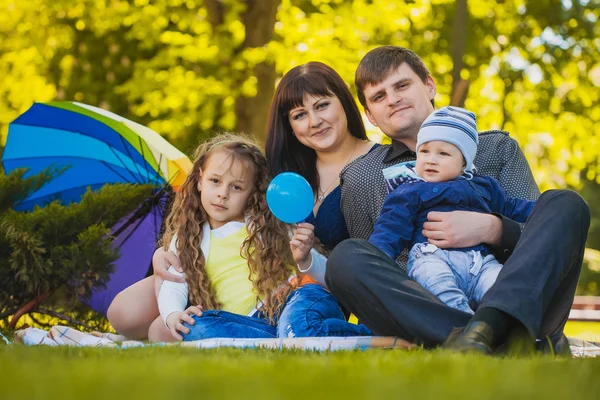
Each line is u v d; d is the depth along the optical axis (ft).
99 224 17.02
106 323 18.37
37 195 19.63
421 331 8.85
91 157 19.84
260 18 36.96
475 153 11.73
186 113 41.39
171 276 12.71
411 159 13.05
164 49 42.04
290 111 13.99
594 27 43.55
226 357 7.07
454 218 10.68
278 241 12.84
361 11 41.68
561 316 9.19
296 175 11.44
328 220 13.82
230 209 13.03
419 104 13.12
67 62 45.29
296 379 5.28
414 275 10.71
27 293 16.60
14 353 7.60
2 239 16.07
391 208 11.17
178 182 19.02
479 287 10.57
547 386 4.99
